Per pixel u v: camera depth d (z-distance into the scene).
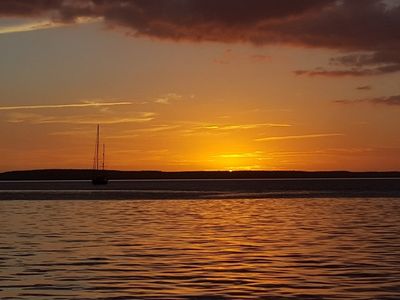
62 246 37.94
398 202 91.94
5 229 49.31
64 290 24.55
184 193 139.12
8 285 25.55
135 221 57.25
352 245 37.94
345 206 82.19
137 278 27.05
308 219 59.09
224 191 154.50
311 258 32.53
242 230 47.91
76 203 93.25
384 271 28.47
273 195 124.19
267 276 27.44
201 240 41.00
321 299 22.84
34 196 122.25
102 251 35.62
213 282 26.12
